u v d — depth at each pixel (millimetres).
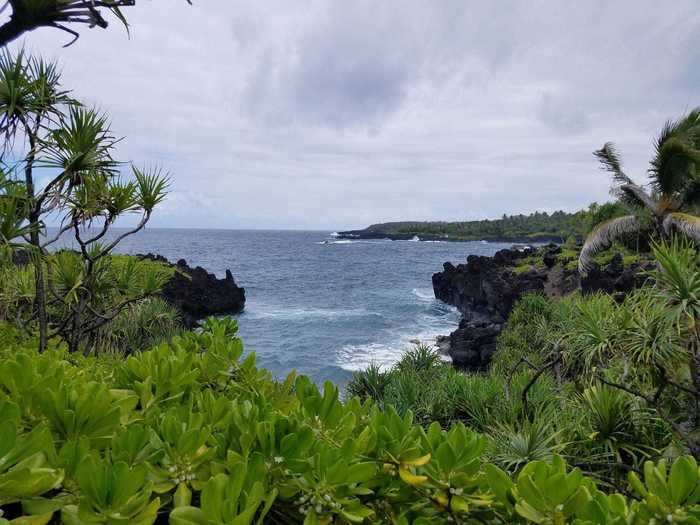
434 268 84125
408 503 1355
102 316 5133
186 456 1273
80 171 4094
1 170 3320
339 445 1478
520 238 188125
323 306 41312
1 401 1136
